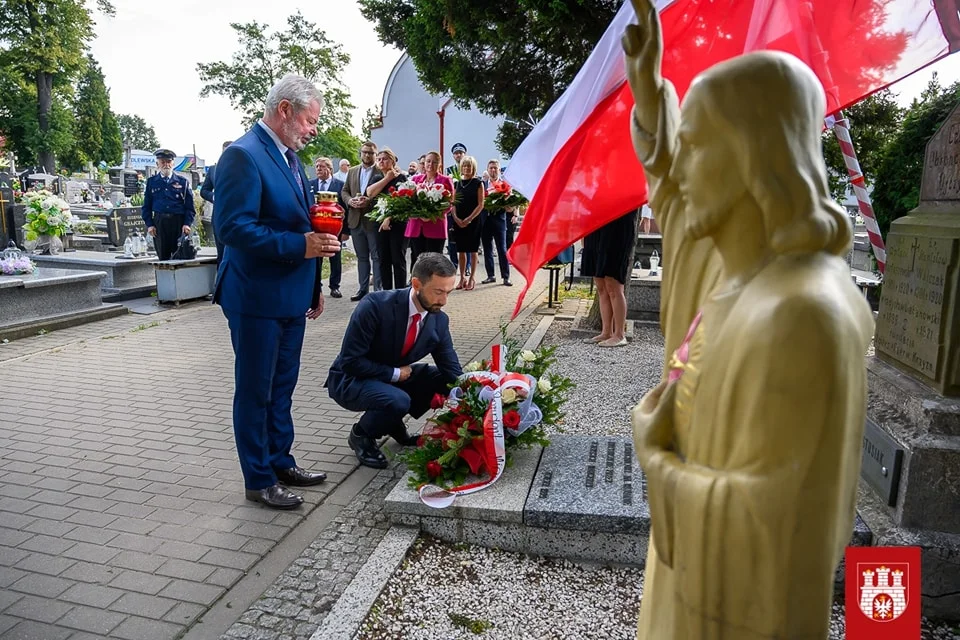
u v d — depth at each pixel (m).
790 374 0.81
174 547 3.16
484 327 7.94
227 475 3.96
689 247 1.11
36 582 2.88
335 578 2.92
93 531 3.31
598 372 5.81
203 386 5.72
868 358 3.36
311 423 4.81
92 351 6.89
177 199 10.01
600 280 6.76
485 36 7.33
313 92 3.37
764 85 0.85
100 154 50.44
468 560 3.01
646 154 1.18
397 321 3.91
